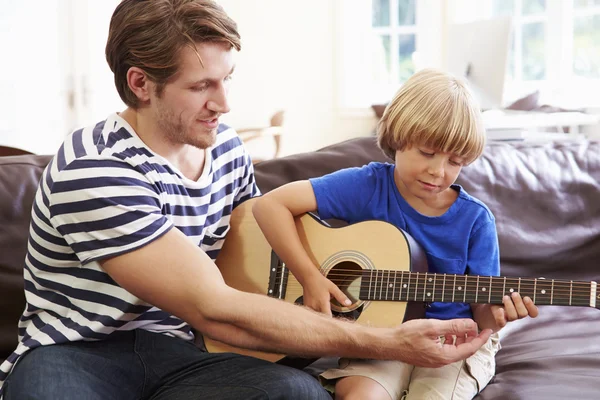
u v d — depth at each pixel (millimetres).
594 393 1468
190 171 1643
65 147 1513
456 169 1637
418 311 1627
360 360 1591
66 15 5770
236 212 1838
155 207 1476
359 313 1631
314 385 1432
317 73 6645
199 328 1440
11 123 5660
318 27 6590
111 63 1537
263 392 1370
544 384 1537
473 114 1614
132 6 1491
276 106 6816
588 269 2098
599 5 5172
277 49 6746
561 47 5410
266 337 1409
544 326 1876
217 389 1413
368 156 2096
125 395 1471
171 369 1518
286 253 1686
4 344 1755
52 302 1557
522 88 5711
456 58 4457
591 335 1794
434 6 6203
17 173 1865
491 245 1669
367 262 1659
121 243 1425
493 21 4180
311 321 1415
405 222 1712
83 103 5871
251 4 6758
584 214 2115
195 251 1449
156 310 1588
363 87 6641
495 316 1512
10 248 1783
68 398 1356
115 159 1477
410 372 1629
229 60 1500
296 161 2061
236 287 1798
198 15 1449
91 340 1519
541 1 5551
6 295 1763
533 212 2100
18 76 5656
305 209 1760
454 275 1569
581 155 2193
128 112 1597
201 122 1517
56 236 1496
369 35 6574
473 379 1577
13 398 1377
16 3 5602
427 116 1579
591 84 5254
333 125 6656
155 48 1452
